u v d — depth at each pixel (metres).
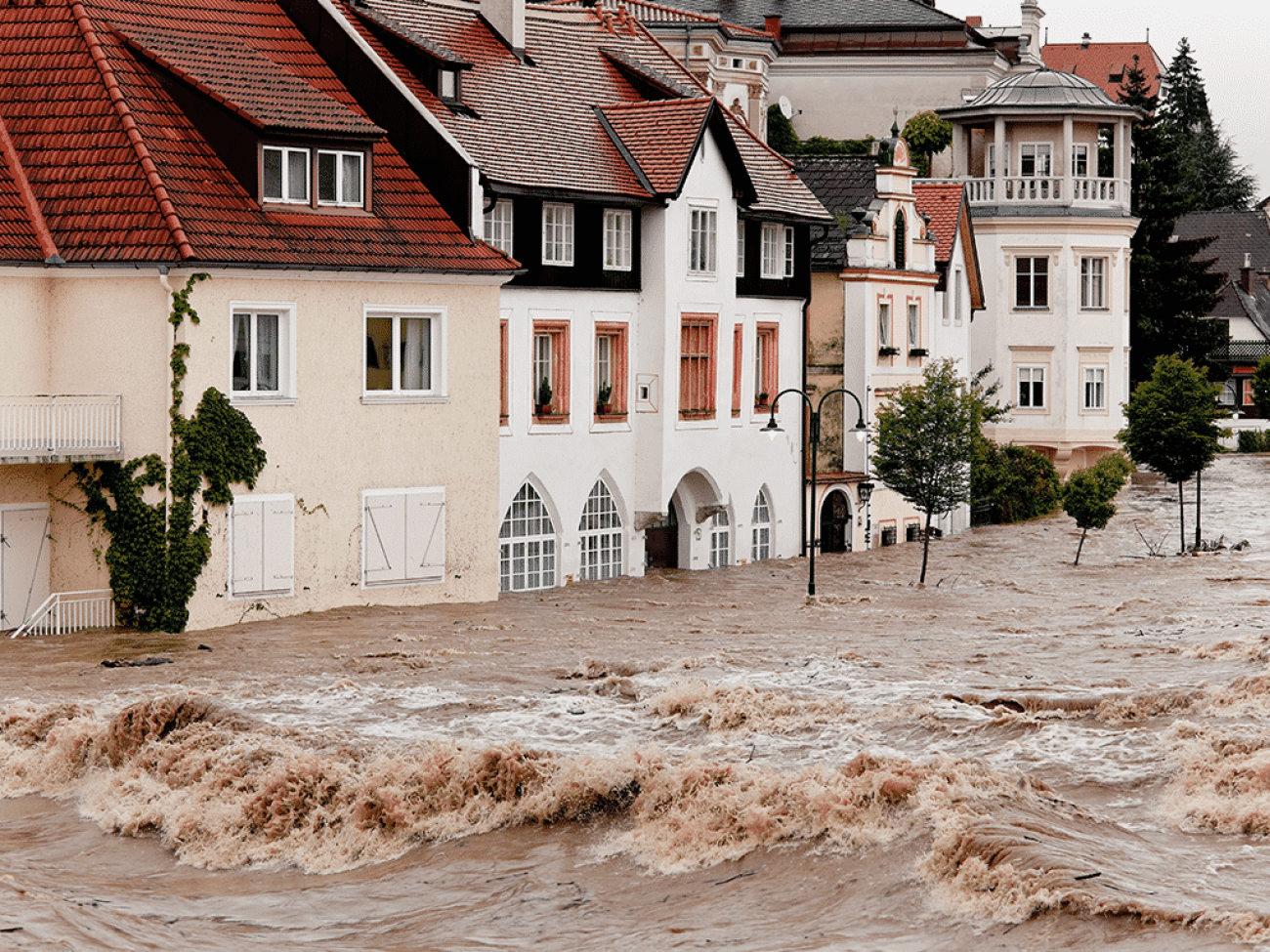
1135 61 125.56
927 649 41.25
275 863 26.66
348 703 34.03
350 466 47.19
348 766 28.59
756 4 129.50
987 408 82.50
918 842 24.11
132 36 46.59
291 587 46.06
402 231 48.56
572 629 45.38
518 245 53.81
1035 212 91.19
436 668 38.12
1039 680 35.47
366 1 55.81
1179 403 69.94
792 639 43.69
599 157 57.69
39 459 42.28
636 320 58.56
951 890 22.45
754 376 64.62
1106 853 23.11
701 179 59.31
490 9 59.59
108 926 22.89
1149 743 28.48
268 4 52.03
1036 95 91.62
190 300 43.09
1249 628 43.25
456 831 27.09
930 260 75.00
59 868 26.44
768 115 121.19
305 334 45.81
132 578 43.62
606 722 32.19
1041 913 21.36
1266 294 158.62
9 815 29.20
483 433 50.38
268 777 28.09
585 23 64.44
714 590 56.06
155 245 42.94
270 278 44.78
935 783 25.33
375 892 24.97
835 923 22.20
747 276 63.53
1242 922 20.12
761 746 29.77
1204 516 82.81
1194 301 115.62
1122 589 56.84
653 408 58.66
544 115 57.75
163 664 38.66
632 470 58.91
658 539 62.16
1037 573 62.09
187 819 27.72
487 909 23.91
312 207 46.84
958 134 93.56
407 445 48.56
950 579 60.16
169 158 44.66
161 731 30.95
